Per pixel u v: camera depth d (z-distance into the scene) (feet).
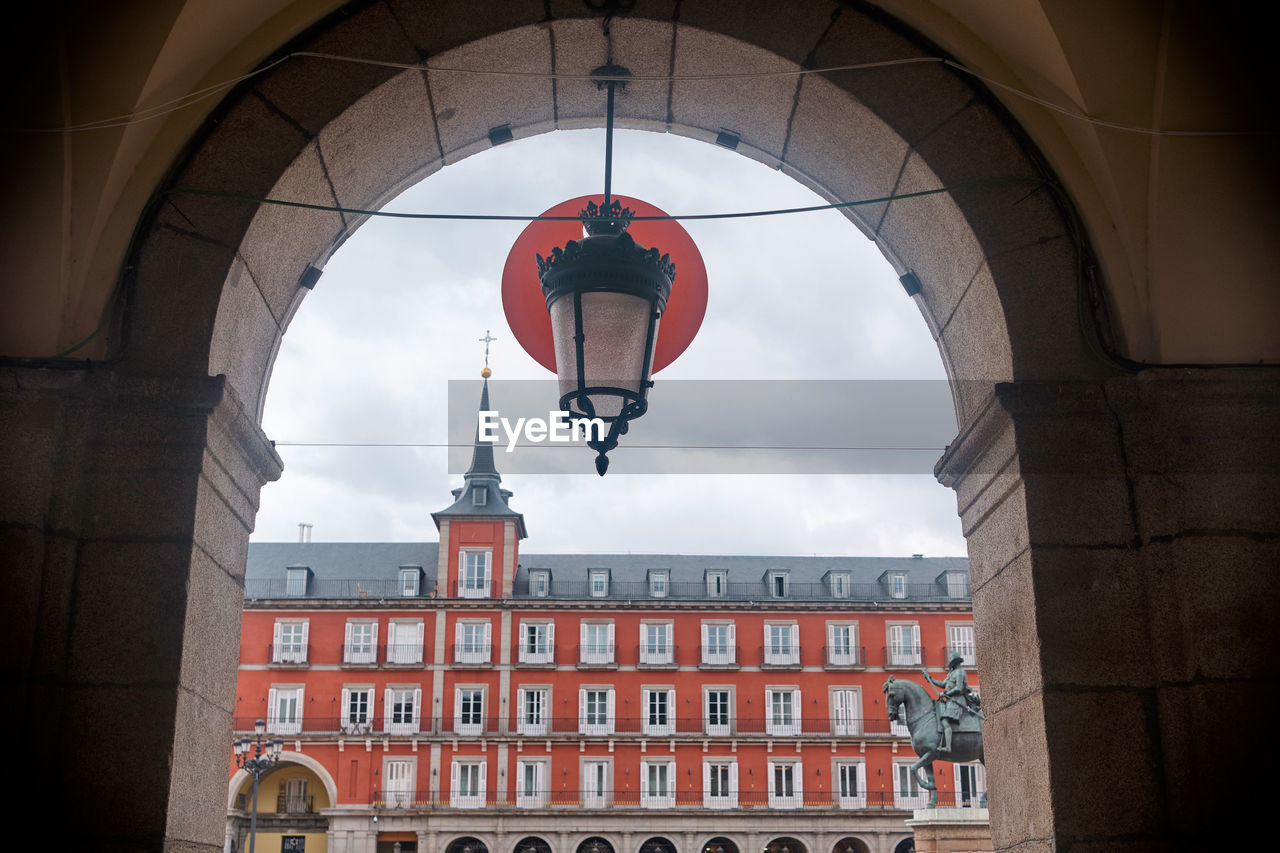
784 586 165.27
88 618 14.25
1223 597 14.39
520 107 18.90
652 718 150.20
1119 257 15.92
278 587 159.22
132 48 15.07
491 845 143.23
